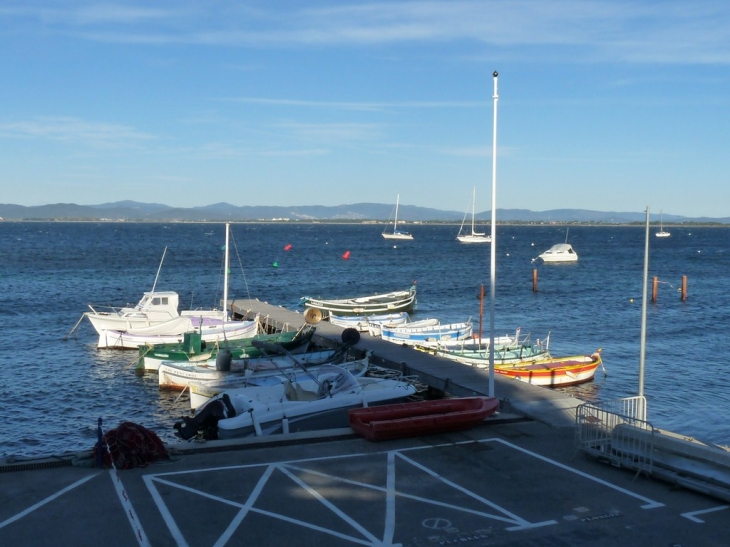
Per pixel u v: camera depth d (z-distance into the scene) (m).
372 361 28.83
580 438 14.02
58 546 9.90
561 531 10.55
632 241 195.38
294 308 53.78
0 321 43.91
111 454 12.95
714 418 25.06
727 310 52.50
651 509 11.38
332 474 12.90
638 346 38.19
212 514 11.04
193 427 18.22
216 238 187.38
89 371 31.14
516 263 103.62
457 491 12.12
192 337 30.44
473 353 30.64
